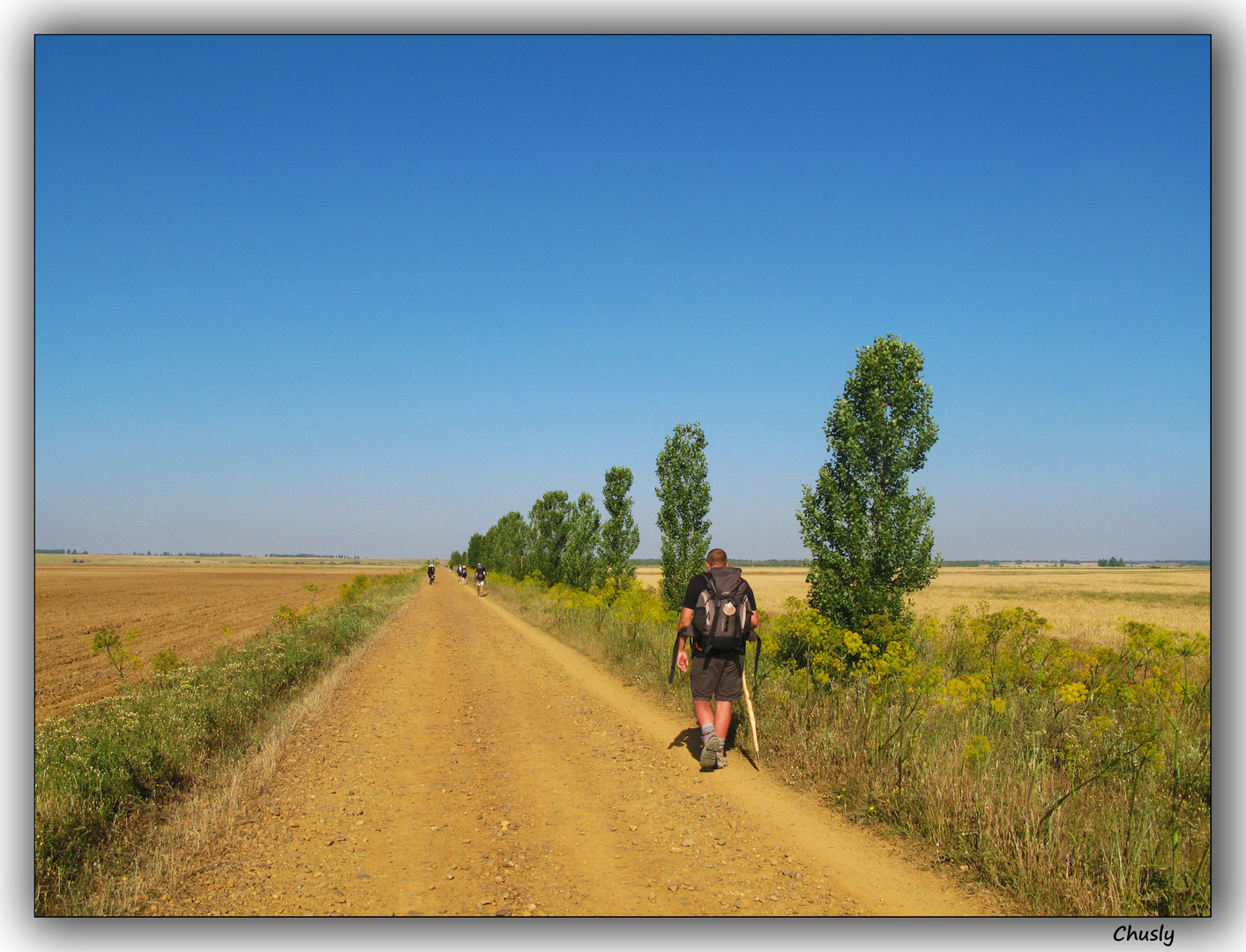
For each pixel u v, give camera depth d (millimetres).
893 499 9656
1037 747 5969
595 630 17062
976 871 4387
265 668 10625
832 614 9680
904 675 6766
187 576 92875
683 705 9484
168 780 6125
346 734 8188
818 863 4586
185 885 4254
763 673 9312
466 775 6645
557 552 36938
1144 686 6340
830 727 7051
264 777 6395
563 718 9016
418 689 11000
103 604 38094
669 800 5883
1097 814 4758
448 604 33031
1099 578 90000
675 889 4211
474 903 4016
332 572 122062
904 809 5258
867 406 9766
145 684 10008
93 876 4340
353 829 5242
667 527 16562
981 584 67625
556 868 4520
